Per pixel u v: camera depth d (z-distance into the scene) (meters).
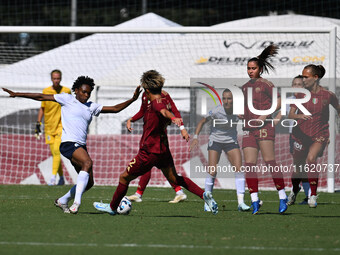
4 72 61.00
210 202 28.66
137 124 57.50
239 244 21.97
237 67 60.53
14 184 52.81
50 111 50.09
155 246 21.33
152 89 27.89
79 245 21.34
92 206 34.72
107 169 53.69
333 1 105.62
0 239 22.39
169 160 28.64
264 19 62.81
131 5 122.56
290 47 60.00
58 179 53.69
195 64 60.69
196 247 21.25
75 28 49.22
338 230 25.67
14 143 54.12
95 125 57.12
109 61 61.84
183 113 59.56
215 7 117.19
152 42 62.09
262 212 32.62
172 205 36.19
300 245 21.94
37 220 27.45
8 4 118.62
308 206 36.72
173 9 118.56
